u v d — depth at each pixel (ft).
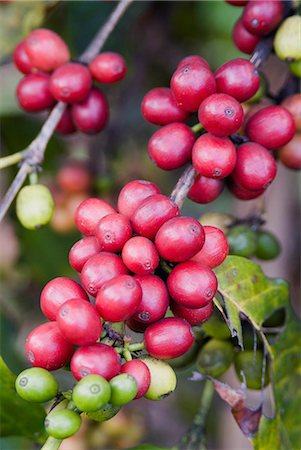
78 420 1.09
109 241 1.14
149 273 1.13
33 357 1.12
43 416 1.35
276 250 1.53
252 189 1.27
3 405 1.33
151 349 1.13
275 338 1.37
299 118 1.39
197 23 2.09
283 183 2.07
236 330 1.26
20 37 1.77
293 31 1.37
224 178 1.30
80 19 1.85
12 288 2.06
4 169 1.95
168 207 1.15
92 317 1.07
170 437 2.24
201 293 1.12
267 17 1.36
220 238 1.18
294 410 1.38
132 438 1.82
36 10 1.77
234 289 1.29
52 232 1.91
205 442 1.47
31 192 1.41
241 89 1.25
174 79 1.22
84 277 1.12
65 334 1.07
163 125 1.29
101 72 1.45
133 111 2.12
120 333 1.13
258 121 1.30
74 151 2.16
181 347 1.12
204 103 1.20
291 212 2.11
